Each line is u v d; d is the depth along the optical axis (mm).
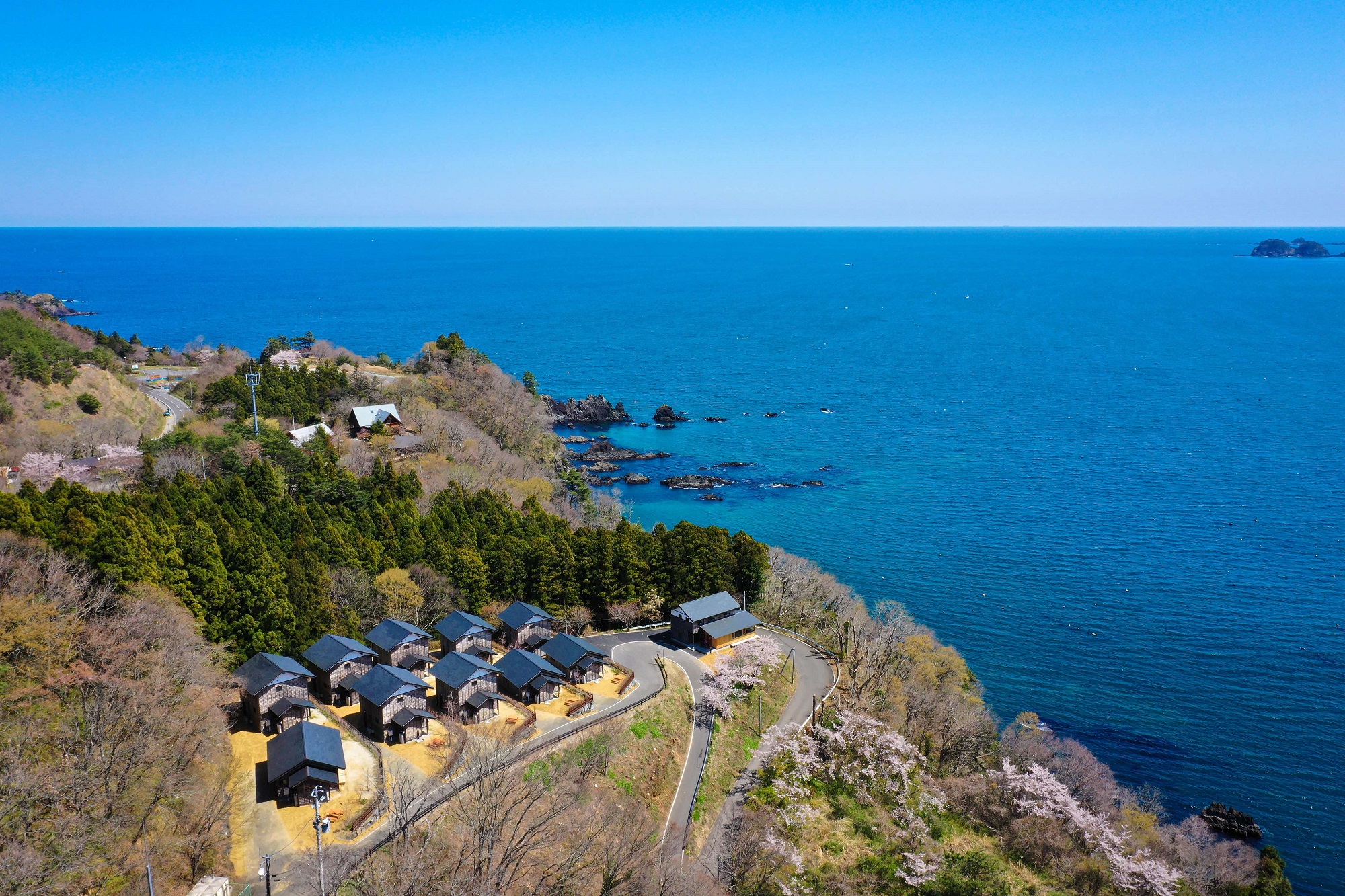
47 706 49750
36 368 122500
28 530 65625
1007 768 70562
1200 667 101062
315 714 66062
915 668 88812
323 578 78562
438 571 87438
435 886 43375
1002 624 112375
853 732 73750
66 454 106125
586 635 91562
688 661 85438
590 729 68375
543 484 131625
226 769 57281
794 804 66125
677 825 62562
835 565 130750
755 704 79750
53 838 41094
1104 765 79688
